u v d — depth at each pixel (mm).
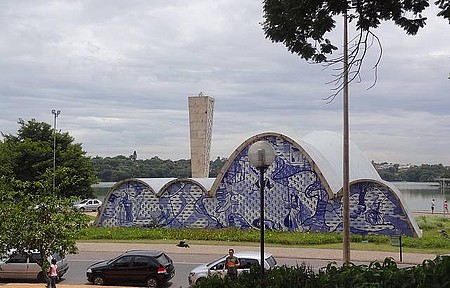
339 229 35812
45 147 51531
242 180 38312
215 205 38875
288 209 36969
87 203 60625
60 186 17156
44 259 16734
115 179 126500
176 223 39594
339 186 37438
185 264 25859
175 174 129375
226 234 34562
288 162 37188
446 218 50875
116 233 35875
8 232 16094
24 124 53750
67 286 20562
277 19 9852
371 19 9570
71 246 16609
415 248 29969
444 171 138375
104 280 21344
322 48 10102
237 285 9305
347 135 21766
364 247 30344
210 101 46000
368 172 43312
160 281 20891
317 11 9523
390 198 35156
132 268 21094
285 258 26828
